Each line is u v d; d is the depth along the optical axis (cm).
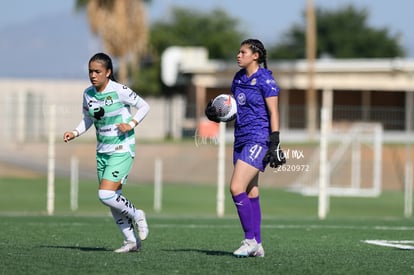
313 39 15000
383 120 12056
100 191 3145
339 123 11944
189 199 8956
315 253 3338
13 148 11675
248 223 3084
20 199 8612
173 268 2775
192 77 17112
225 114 3078
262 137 3034
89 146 12194
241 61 3056
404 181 10962
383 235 4391
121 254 3152
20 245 3506
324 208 6906
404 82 15725
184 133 13150
